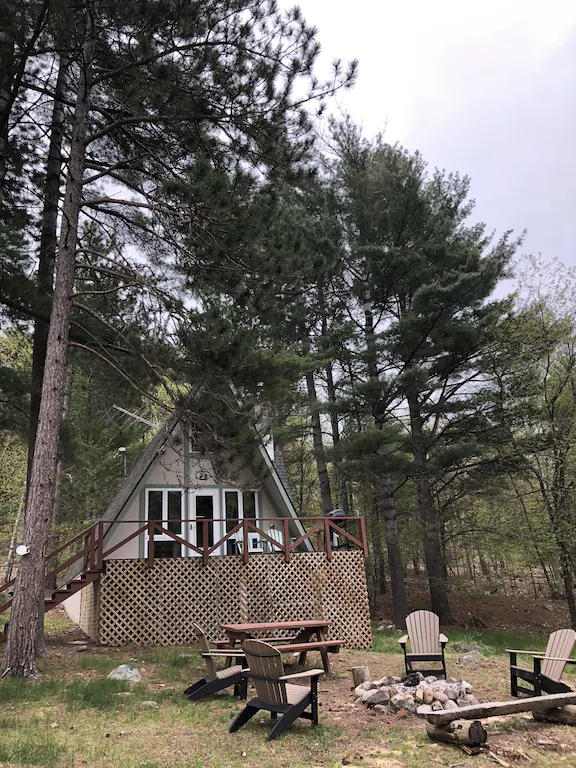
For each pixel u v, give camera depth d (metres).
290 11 9.42
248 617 12.09
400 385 17.70
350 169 19.02
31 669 7.54
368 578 22.33
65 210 9.55
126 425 26.36
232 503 15.39
